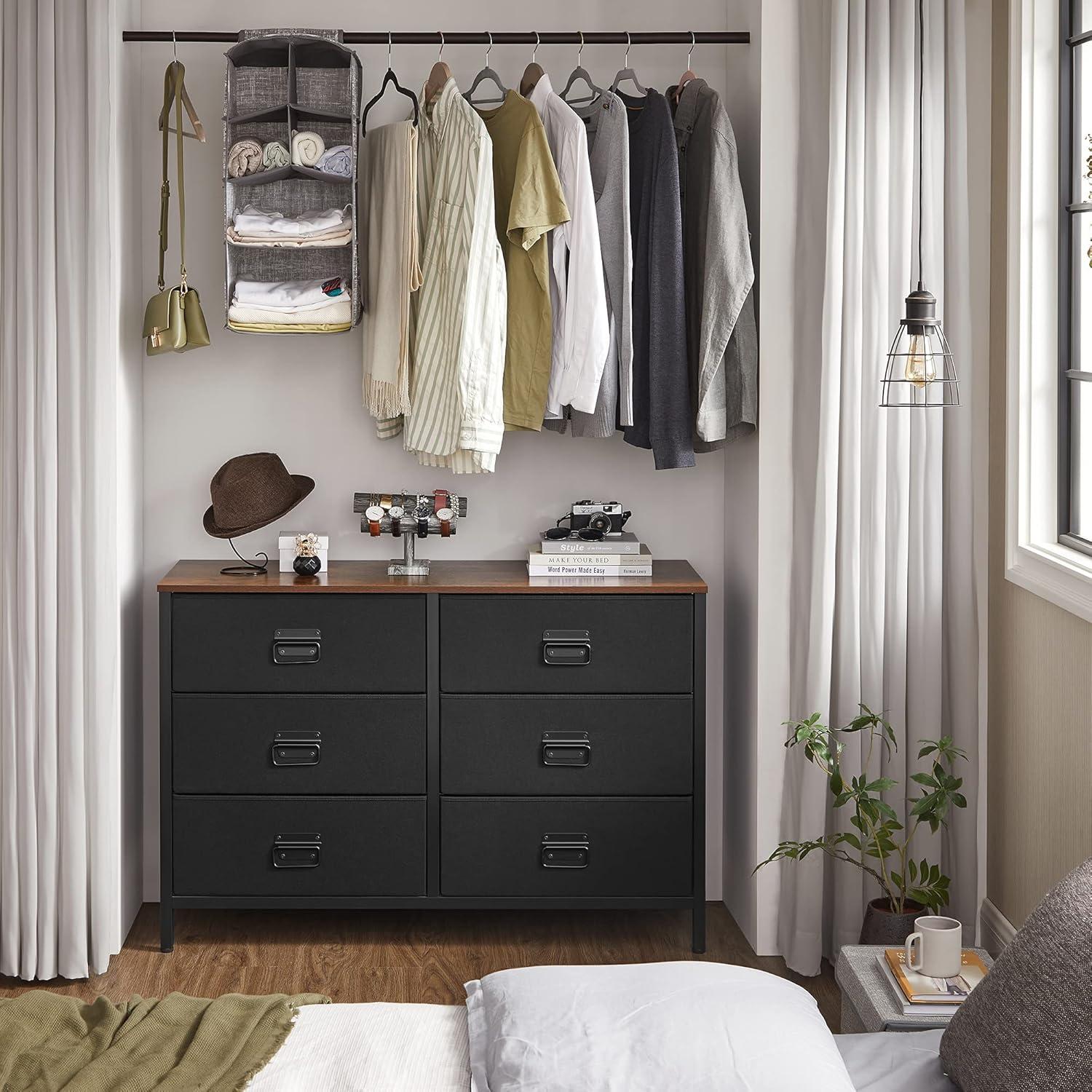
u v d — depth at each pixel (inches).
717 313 117.6
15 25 113.0
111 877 119.6
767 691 122.0
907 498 114.7
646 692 121.9
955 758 116.8
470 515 135.6
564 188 121.3
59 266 114.6
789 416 120.3
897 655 115.8
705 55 132.8
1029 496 111.0
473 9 131.6
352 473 134.3
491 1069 66.0
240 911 134.2
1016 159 109.3
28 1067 67.6
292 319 123.3
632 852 123.3
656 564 133.3
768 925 123.9
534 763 122.3
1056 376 110.0
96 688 117.9
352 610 120.3
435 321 123.8
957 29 112.0
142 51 129.1
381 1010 75.0
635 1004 69.0
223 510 125.0
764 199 118.9
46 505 115.3
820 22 115.2
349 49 123.6
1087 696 98.8
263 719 121.2
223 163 126.5
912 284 114.1
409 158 120.4
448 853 122.9
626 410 122.6
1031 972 62.4
